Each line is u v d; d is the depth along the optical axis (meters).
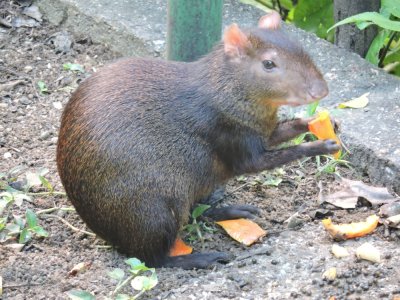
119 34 12.09
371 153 9.61
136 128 8.14
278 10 14.33
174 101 8.35
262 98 8.38
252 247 8.60
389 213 8.85
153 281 7.47
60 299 7.69
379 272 7.84
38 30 12.65
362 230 8.56
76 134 8.15
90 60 12.12
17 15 12.82
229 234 8.73
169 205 8.27
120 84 8.34
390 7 11.09
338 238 8.51
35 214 8.79
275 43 8.30
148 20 12.20
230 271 8.08
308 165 9.98
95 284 7.92
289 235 8.71
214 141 8.43
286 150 8.62
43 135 10.45
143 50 11.79
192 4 9.27
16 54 12.09
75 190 8.21
